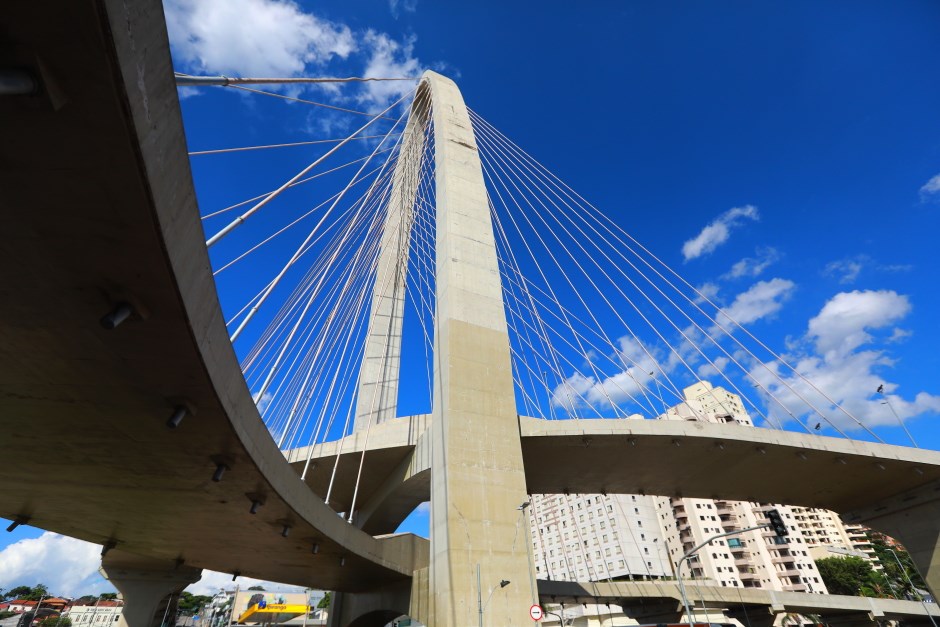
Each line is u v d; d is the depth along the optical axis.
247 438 11.85
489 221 37.28
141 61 5.13
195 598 121.81
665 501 88.94
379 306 46.22
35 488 14.06
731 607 58.19
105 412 9.87
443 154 39.44
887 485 41.31
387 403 41.53
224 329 9.21
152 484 13.97
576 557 92.75
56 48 4.50
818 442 35.59
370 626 36.41
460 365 29.69
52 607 101.94
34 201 5.64
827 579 84.38
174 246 6.54
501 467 27.41
